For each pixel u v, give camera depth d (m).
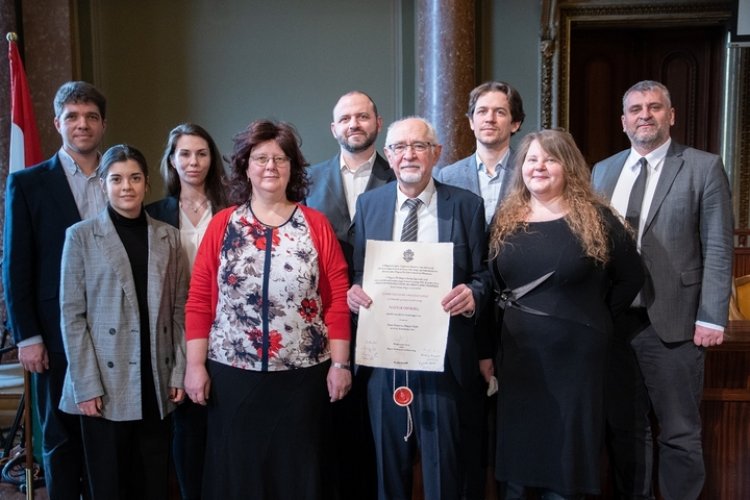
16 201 2.22
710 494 2.48
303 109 5.02
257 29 4.98
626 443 2.34
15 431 3.24
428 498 2.07
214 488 2.02
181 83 4.98
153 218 2.32
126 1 4.91
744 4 4.36
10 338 4.00
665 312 2.24
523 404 2.01
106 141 4.98
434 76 4.43
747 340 2.39
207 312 2.07
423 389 2.04
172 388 2.13
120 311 2.06
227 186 2.36
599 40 5.23
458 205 2.10
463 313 2.00
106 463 2.07
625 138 5.29
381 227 2.11
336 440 2.39
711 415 2.46
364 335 1.98
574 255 1.95
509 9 4.90
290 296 1.99
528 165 2.03
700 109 5.23
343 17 4.97
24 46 4.60
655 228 2.27
